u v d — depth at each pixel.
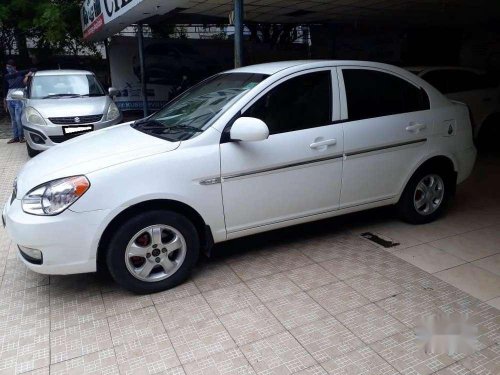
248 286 3.44
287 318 3.02
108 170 3.07
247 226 3.60
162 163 3.19
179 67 14.75
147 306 3.22
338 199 3.93
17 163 8.02
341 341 2.77
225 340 2.82
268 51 14.62
